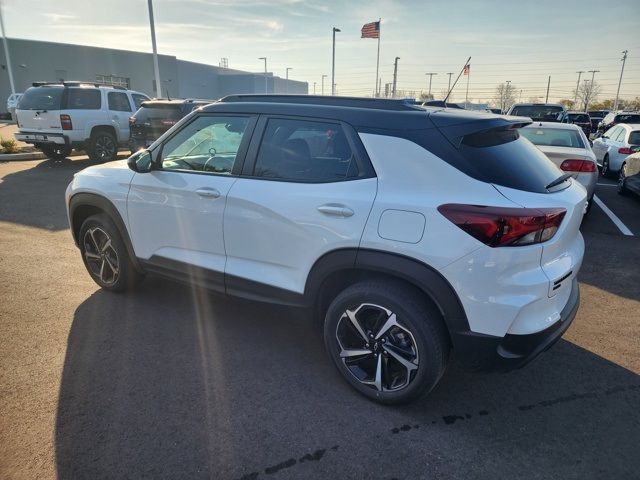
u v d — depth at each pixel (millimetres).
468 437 2570
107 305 4078
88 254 4320
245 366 3209
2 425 2574
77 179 4152
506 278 2354
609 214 7867
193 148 3467
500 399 2906
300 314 3066
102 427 2576
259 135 3146
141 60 46750
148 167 3596
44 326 3686
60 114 11508
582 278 4910
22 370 3092
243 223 3119
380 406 2822
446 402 2871
